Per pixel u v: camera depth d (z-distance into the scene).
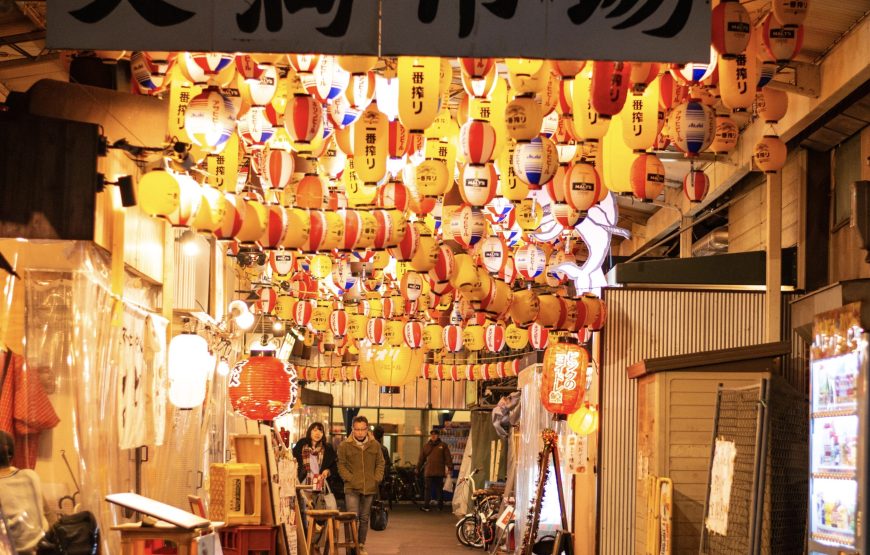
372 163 8.03
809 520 5.37
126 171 8.18
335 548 13.05
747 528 6.80
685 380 9.27
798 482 7.41
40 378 6.97
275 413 10.61
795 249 11.36
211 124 7.12
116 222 7.82
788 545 7.33
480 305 11.52
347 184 9.73
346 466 15.14
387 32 5.23
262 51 5.24
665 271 11.62
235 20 5.25
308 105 7.71
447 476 27.67
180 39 5.23
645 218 18.20
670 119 7.70
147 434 9.02
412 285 13.69
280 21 5.25
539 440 14.38
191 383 9.74
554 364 11.40
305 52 5.23
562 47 5.23
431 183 8.72
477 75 6.66
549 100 7.55
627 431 11.52
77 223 6.37
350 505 15.05
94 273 7.41
